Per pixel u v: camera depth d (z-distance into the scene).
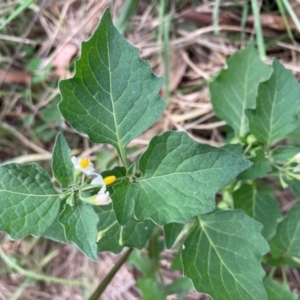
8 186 0.15
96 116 0.16
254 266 0.18
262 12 0.29
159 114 0.16
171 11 0.29
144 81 0.16
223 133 0.30
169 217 0.14
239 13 0.29
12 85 0.32
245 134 0.23
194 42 0.30
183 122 0.31
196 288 0.17
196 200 0.14
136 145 0.30
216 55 0.30
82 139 0.31
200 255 0.18
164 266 0.30
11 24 0.31
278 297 0.20
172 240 0.18
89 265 0.31
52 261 0.31
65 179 0.15
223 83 0.24
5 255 0.30
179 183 0.15
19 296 0.31
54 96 0.31
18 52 0.30
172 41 0.30
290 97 0.19
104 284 0.22
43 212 0.15
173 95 0.31
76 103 0.16
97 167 0.30
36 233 0.15
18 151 0.32
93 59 0.15
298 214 0.20
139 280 0.26
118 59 0.16
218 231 0.18
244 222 0.18
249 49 0.24
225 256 0.18
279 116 0.19
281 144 0.28
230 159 0.14
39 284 0.31
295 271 0.28
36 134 0.32
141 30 0.30
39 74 0.31
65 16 0.31
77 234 0.14
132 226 0.18
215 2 0.27
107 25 0.15
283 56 0.29
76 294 0.31
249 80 0.24
